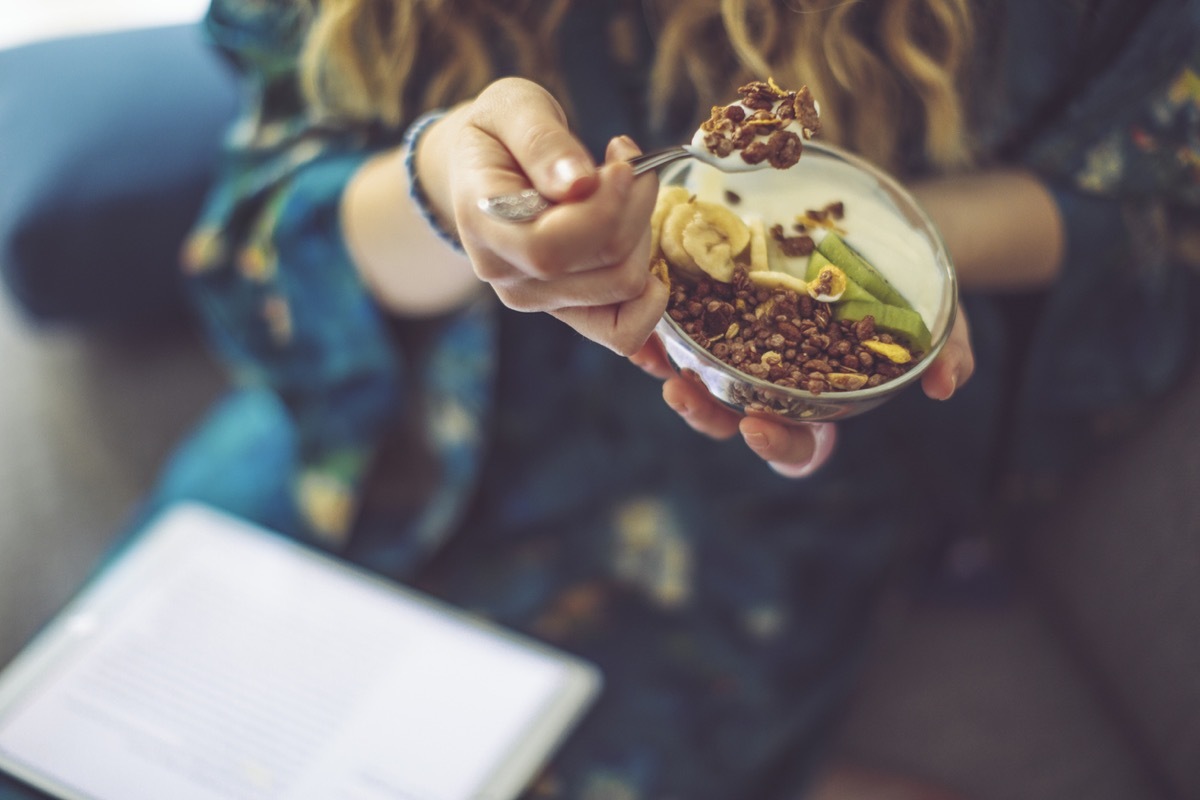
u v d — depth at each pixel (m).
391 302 0.98
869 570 1.02
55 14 1.81
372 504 1.03
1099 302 0.92
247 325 0.99
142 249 1.29
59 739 0.86
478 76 0.88
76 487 1.39
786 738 0.96
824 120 0.81
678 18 0.81
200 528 0.98
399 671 0.91
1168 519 0.92
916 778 1.01
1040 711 1.03
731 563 1.00
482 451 0.99
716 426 0.71
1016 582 1.09
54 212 1.24
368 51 0.89
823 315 0.67
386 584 0.96
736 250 0.68
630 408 0.97
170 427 1.45
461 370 0.97
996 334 0.95
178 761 0.86
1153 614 0.94
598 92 0.87
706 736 0.95
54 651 0.91
